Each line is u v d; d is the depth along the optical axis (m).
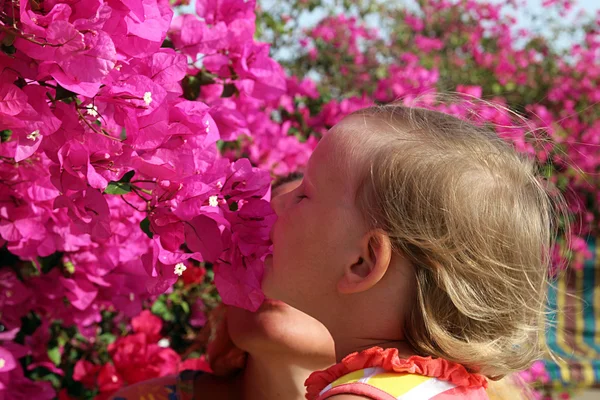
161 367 2.19
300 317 1.39
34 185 1.30
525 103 6.41
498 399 1.37
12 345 1.65
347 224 1.08
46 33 0.89
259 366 1.45
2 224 1.32
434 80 4.79
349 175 1.09
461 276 1.03
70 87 0.91
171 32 1.44
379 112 1.18
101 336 2.55
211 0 1.50
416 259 1.04
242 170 1.12
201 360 2.01
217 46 1.45
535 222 1.13
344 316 1.09
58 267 1.69
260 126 2.64
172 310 2.94
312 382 1.06
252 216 1.12
